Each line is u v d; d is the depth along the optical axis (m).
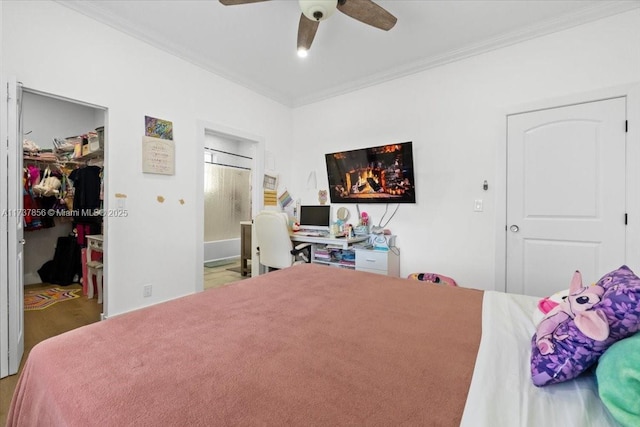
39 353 0.86
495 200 2.59
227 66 3.10
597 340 0.68
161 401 0.65
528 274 2.45
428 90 2.97
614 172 2.11
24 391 0.81
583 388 0.71
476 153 2.69
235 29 2.46
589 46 2.20
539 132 2.39
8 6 1.87
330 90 3.64
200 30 2.48
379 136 3.31
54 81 2.06
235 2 1.72
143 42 2.54
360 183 3.41
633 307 0.68
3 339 1.71
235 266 4.91
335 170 3.62
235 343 0.94
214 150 5.46
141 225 2.55
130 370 0.77
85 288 3.27
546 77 2.37
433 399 0.67
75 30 2.15
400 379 0.75
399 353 0.88
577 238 2.25
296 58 2.92
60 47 2.08
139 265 2.54
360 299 1.38
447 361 0.83
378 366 0.81
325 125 3.80
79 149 3.46
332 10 1.67
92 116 4.31
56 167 3.63
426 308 1.27
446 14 2.23
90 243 3.21
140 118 2.53
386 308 1.26
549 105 2.34
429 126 2.96
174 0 2.12
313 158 3.93
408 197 3.06
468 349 0.90
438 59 2.83
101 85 2.29
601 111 2.16
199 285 2.97
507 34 2.45
